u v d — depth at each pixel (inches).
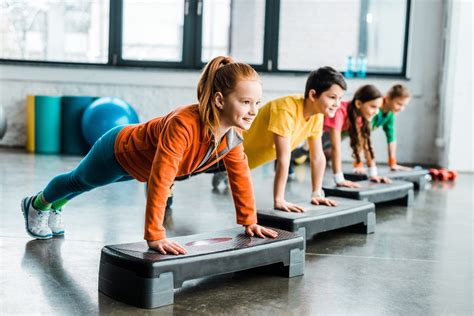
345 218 94.1
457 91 203.0
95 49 239.6
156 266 59.7
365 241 94.8
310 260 81.9
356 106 130.5
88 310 58.8
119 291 62.0
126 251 63.0
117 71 233.8
